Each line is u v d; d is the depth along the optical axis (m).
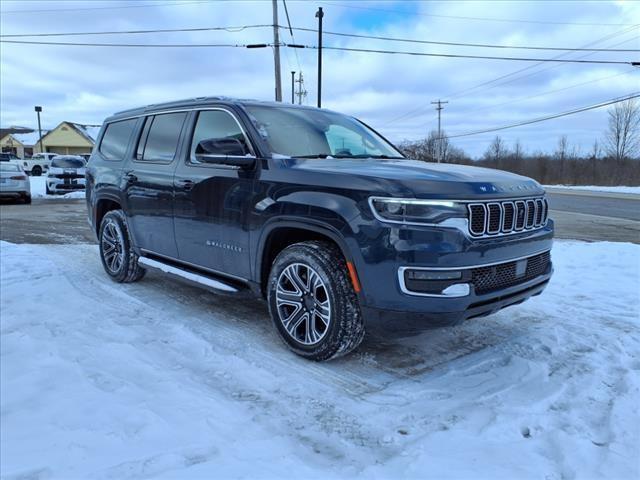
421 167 3.31
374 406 2.71
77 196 18.33
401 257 2.71
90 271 5.82
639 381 2.96
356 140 4.30
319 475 2.06
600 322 4.14
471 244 2.78
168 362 3.23
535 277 3.34
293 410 2.65
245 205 3.52
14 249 7.01
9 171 14.87
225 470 2.04
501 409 2.65
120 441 2.26
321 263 3.09
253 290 3.64
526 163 66.69
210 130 4.05
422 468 2.11
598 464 2.15
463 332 3.92
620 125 56.41
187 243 4.16
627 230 11.33
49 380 2.86
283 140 3.74
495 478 2.04
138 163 4.80
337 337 3.09
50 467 2.05
